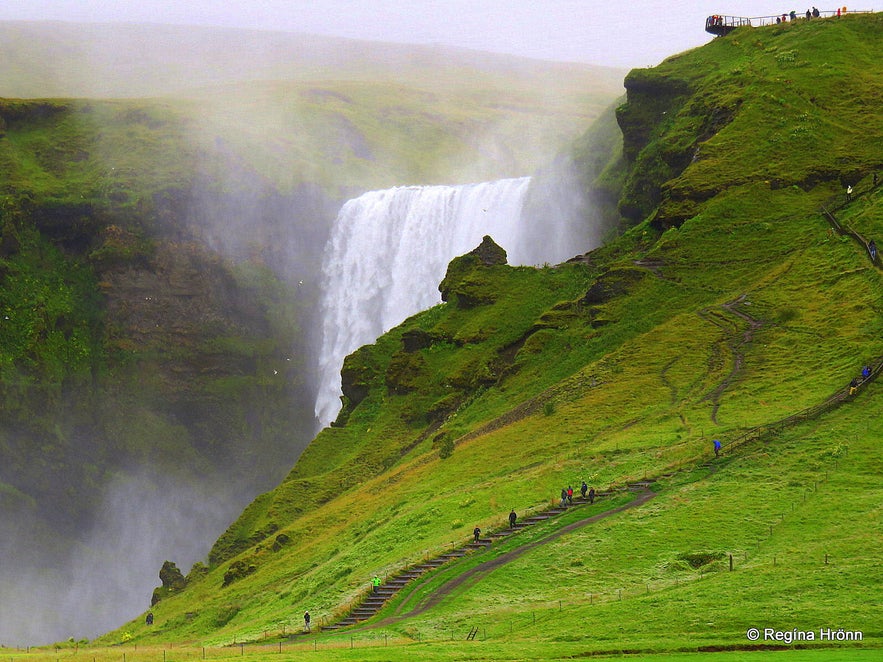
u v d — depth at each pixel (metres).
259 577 120.88
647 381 124.56
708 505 88.88
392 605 81.81
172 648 80.00
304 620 83.94
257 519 149.62
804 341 122.81
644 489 95.50
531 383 142.12
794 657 59.03
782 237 151.00
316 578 102.19
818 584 70.69
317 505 147.25
